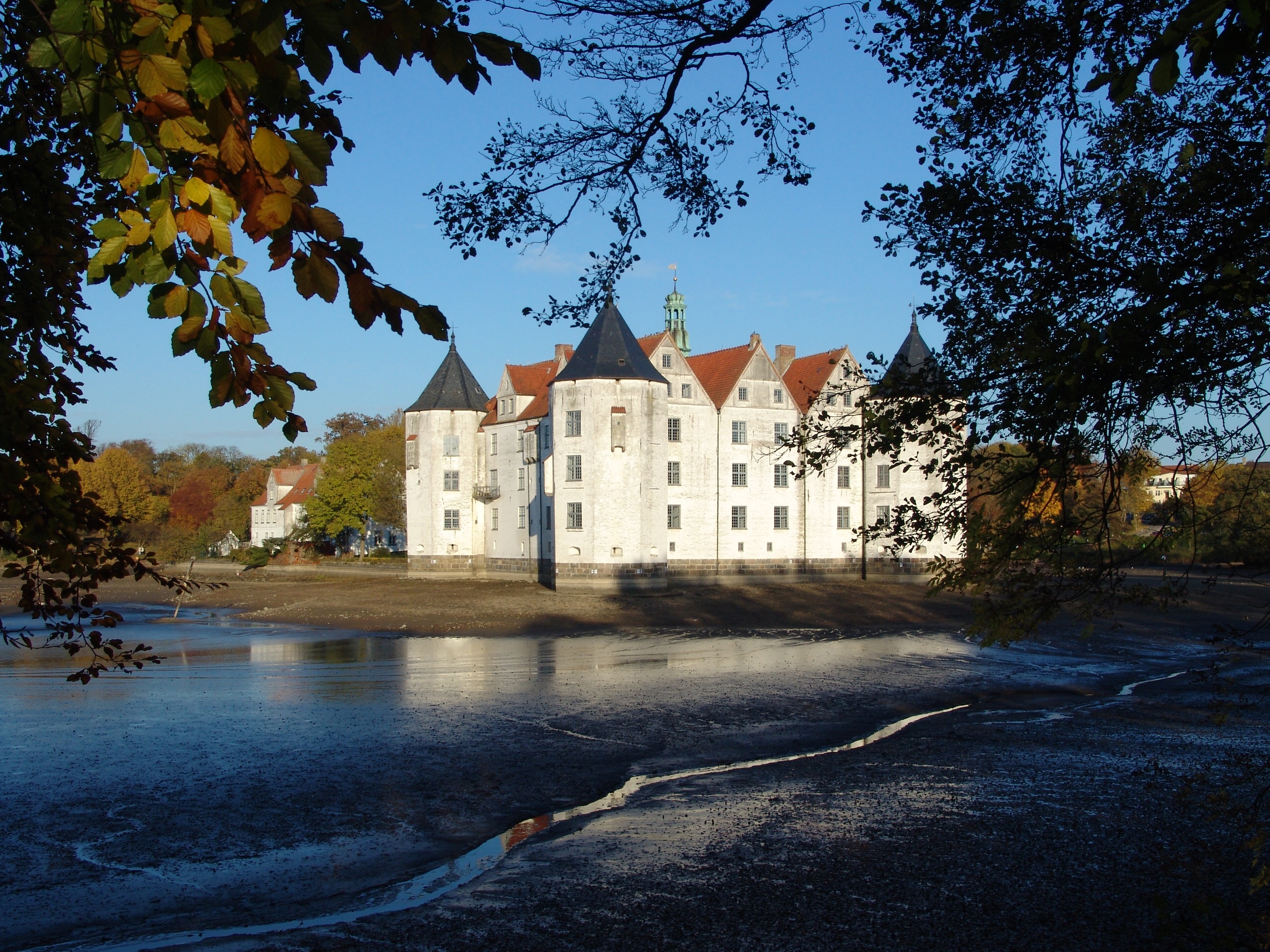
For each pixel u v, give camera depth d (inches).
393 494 3683.6
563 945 406.3
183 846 549.3
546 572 2541.8
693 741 815.7
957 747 771.4
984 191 328.8
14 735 837.8
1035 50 347.3
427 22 141.0
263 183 136.1
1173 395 281.9
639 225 452.1
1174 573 2028.8
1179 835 533.6
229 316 145.4
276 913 453.4
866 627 1728.6
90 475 3784.5
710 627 1724.9
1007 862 493.0
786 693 1050.1
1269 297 257.9
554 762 743.1
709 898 454.3
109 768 720.3
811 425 345.7
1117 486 285.9
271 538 4047.7
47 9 177.6
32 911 458.0
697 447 2564.0
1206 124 329.4
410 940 416.8
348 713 934.4
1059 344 276.2
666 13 385.4
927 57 375.6
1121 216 328.8
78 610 280.2
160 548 3481.8
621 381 2290.8
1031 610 297.1
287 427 163.3
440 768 721.6
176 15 129.0
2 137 270.2
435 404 2859.3
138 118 136.6
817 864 498.6
